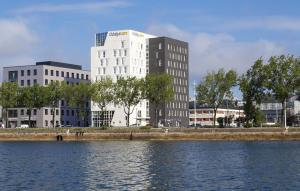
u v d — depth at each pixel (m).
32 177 63.06
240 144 133.50
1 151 116.19
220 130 159.62
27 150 119.19
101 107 195.25
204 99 180.62
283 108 161.88
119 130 169.88
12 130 184.00
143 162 82.75
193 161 83.81
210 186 54.00
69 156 97.81
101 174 65.69
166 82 190.75
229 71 179.75
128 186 54.78
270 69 159.12
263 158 87.31
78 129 178.00
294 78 157.50
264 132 153.88
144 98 191.88
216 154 98.19
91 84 198.62
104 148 122.44
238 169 70.25
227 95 180.50
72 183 57.25
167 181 58.22
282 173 64.69
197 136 161.38
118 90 189.88
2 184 57.03
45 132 178.75
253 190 51.09
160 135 164.50
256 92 163.38
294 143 134.50
